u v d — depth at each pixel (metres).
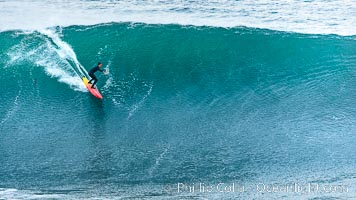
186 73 94.56
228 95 89.19
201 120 82.69
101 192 66.44
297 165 73.00
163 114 84.06
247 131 80.31
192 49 100.94
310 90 90.81
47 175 69.81
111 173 70.56
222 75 94.38
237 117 83.56
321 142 77.88
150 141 77.69
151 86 90.94
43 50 99.50
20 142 76.81
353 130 80.69
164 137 78.62
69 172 70.50
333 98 88.69
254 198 66.19
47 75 93.19
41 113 83.81
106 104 86.19
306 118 83.50
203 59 98.50
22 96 87.81
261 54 100.06
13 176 69.38
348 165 73.06
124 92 89.31
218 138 78.56
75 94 88.69
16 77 92.50
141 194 66.31
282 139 78.56
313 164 73.25
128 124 81.50
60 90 89.56
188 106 86.12
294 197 66.31
